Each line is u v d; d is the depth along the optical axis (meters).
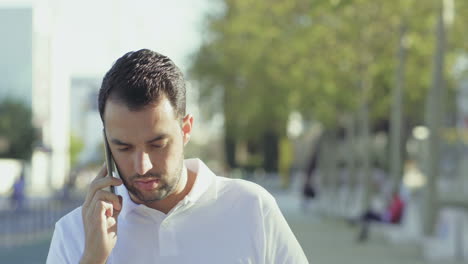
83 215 2.51
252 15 23.44
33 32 70.19
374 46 20.31
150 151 2.36
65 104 79.56
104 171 2.58
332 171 25.69
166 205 2.61
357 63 20.69
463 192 19.59
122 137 2.33
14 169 46.75
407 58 21.08
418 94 22.88
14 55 70.19
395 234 15.78
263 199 2.64
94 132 108.81
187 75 42.19
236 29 24.50
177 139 2.39
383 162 42.53
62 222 2.66
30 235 19.62
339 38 20.48
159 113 2.32
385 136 43.06
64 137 78.81
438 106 14.22
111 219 2.50
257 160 64.88
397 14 18.44
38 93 72.19
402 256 13.47
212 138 69.25
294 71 22.55
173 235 2.54
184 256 2.54
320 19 20.12
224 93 41.56
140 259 2.54
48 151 57.44
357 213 22.05
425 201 14.18
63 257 2.61
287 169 49.81
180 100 2.38
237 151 64.44
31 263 13.71
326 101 23.64
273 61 23.94
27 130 56.00
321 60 21.36
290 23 22.91
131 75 2.31
